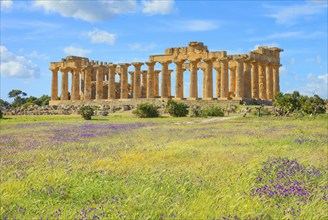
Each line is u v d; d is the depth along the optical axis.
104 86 117.31
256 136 28.88
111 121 57.44
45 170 13.34
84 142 25.45
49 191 10.45
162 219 8.09
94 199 9.97
